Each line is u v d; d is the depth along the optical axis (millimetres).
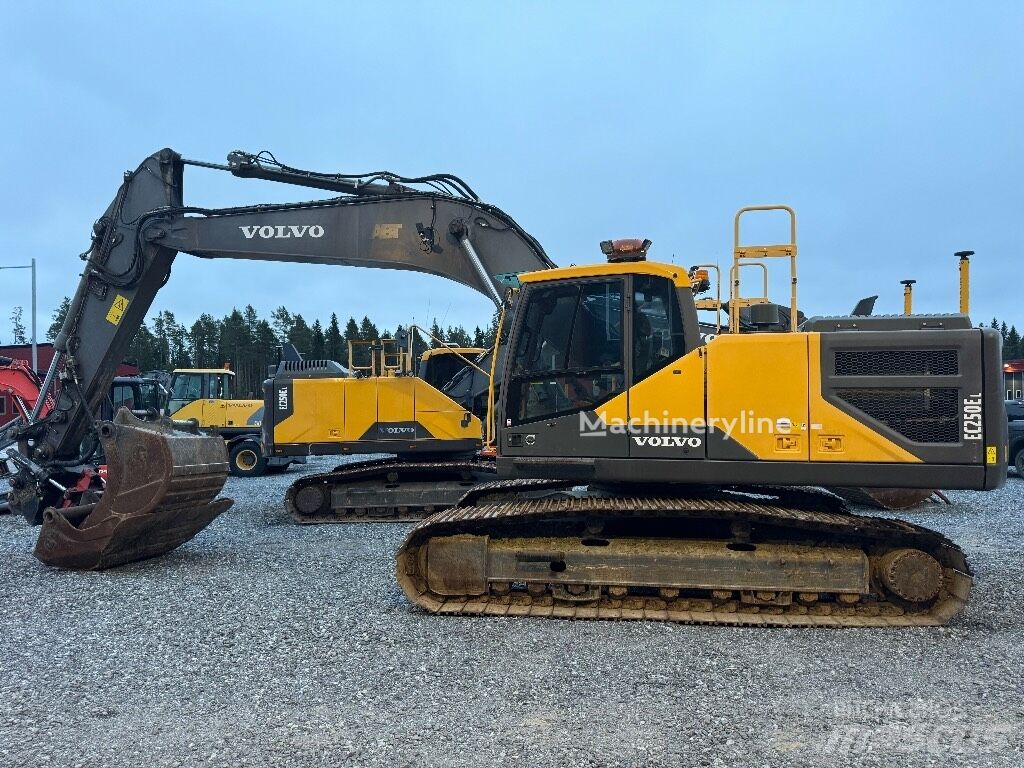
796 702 4230
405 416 11367
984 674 4672
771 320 6289
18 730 3947
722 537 6184
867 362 5730
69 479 10812
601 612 5918
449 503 11062
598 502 6164
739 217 6453
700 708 4152
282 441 11484
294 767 3521
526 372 6391
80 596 6656
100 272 10141
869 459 5680
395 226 10227
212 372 21062
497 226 10195
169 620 5895
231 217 10219
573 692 4387
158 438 7434
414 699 4301
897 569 5734
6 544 9406
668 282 6113
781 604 5883
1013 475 17391
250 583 7062
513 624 5723
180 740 3816
